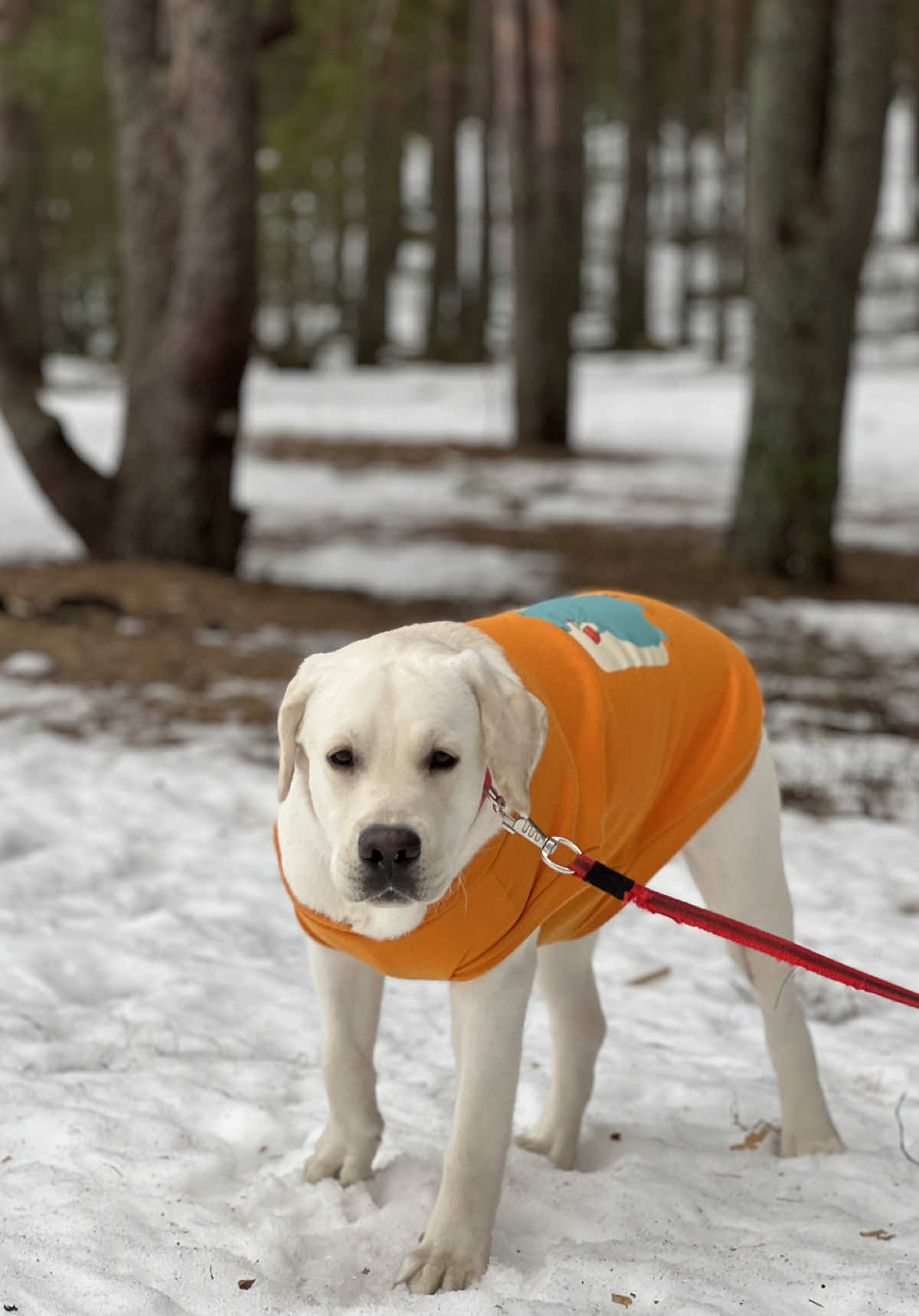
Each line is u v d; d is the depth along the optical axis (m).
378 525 7.03
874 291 18.08
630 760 1.45
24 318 10.80
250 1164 1.60
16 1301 1.28
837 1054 1.92
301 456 9.04
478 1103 1.39
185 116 4.91
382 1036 1.93
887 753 3.48
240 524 5.39
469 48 13.26
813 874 2.65
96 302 18.42
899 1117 1.73
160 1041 1.88
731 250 14.69
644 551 6.45
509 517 7.44
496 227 20.86
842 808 3.10
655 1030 2.00
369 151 14.59
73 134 11.65
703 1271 1.39
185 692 3.81
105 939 2.22
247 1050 1.88
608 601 1.60
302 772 1.34
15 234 10.62
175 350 5.10
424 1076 1.80
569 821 1.38
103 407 10.24
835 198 5.54
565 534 6.90
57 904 2.36
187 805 2.93
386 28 6.79
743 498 5.99
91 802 2.90
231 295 5.01
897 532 7.36
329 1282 1.38
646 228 15.91
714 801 1.56
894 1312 1.31
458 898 1.33
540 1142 1.63
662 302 18.77
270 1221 1.44
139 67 5.00
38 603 4.59
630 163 15.79
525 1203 1.53
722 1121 1.74
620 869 1.54
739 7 14.56
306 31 6.62
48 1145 1.58
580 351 15.90
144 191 5.06
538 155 9.48
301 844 1.35
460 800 1.27
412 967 1.38
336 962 1.48
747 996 2.15
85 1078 1.74
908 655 4.62
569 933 1.51
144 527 5.27
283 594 5.00
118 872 2.56
